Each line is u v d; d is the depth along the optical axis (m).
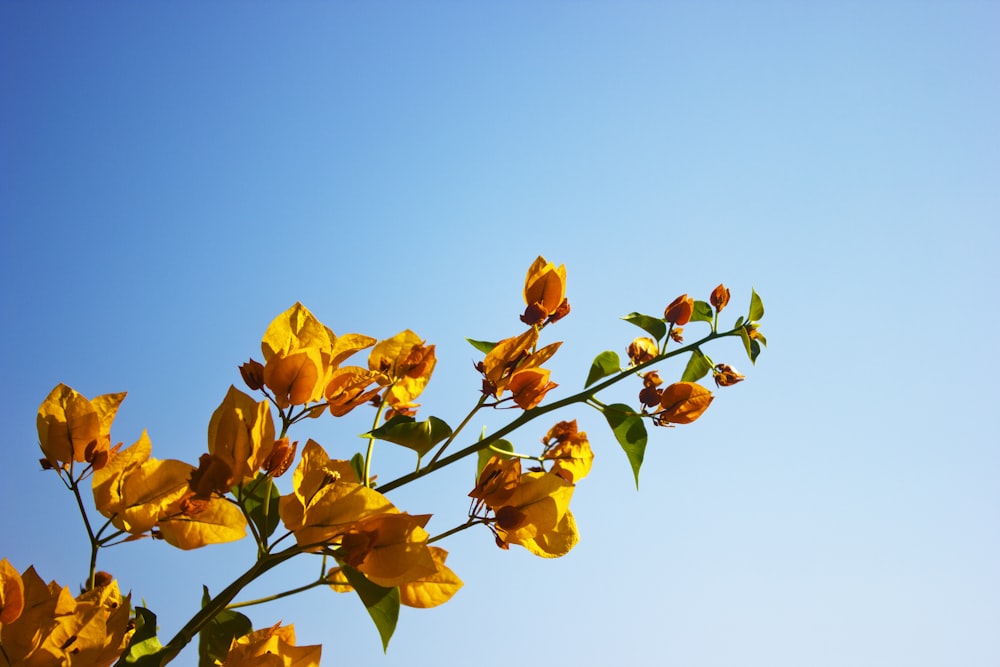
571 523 0.74
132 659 0.65
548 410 0.75
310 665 0.71
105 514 0.67
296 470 0.66
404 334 0.75
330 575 0.67
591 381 0.80
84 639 0.65
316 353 0.67
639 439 0.78
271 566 0.65
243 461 0.64
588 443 0.77
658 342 0.84
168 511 0.67
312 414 0.68
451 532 0.72
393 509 0.64
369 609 0.63
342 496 0.65
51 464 0.68
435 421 0.72
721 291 0.84
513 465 0.73
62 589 0.66
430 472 0.71
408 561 0.64
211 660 0.70
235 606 0.68
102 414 0.68
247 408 0.65
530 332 0.74
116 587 0.69
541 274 0.79
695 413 0.78
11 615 0.64
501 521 0.71
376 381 0.72
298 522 0.65
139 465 0.68
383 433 0.71
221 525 0.67
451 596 0.66
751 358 0.82
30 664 0.64
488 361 0.74
